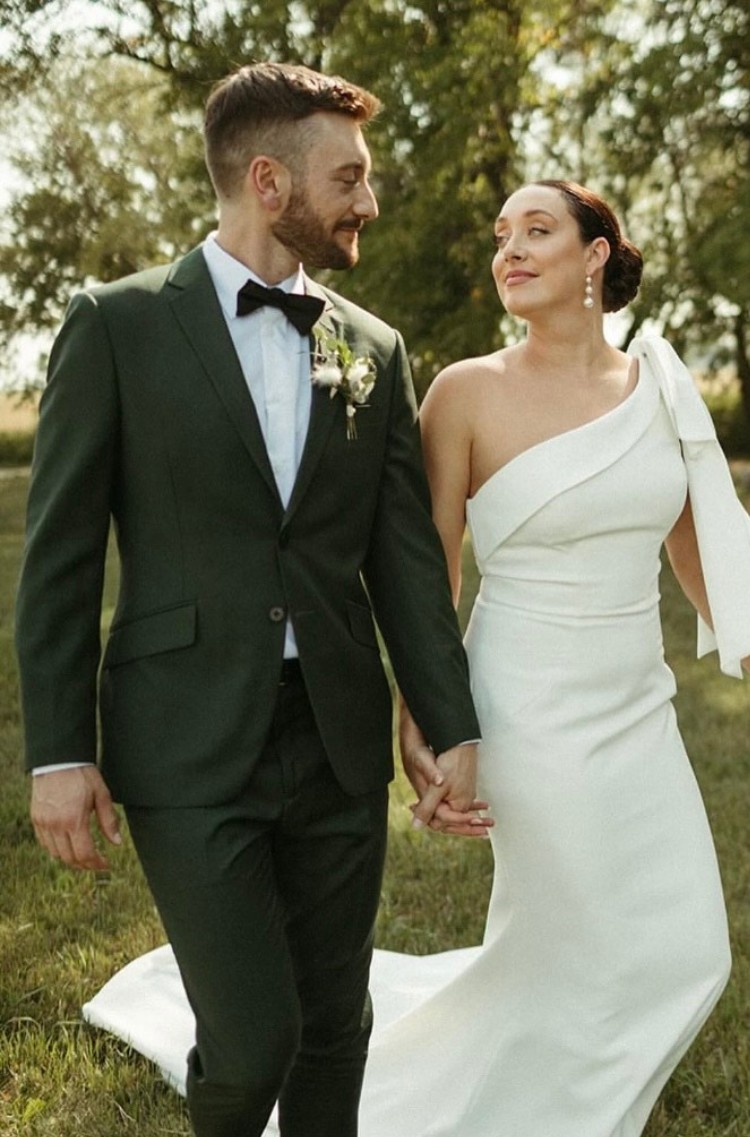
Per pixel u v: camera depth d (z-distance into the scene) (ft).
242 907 6.74
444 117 44.16
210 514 6.89
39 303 63.16
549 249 8.43
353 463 7.23
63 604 6.75
